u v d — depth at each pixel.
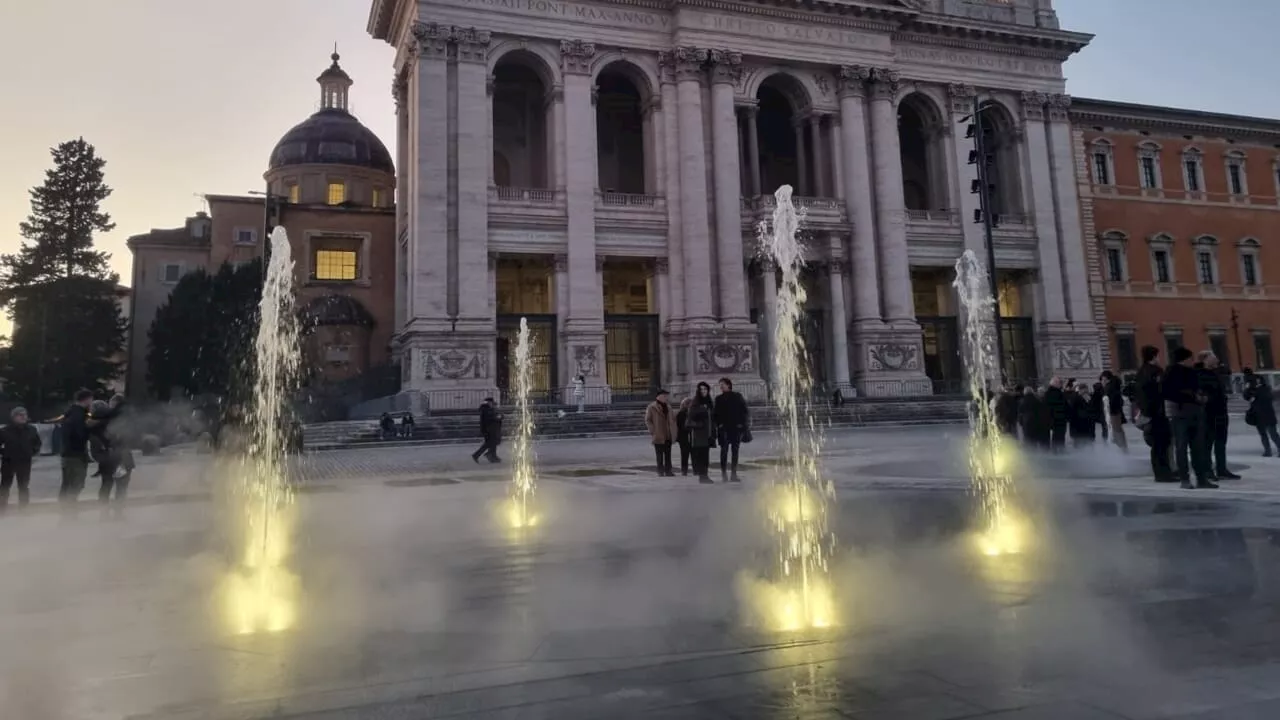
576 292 38.44
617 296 46.34
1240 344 51.16
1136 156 50.84
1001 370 26.69
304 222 47.28
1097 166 50.09
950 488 13.56
